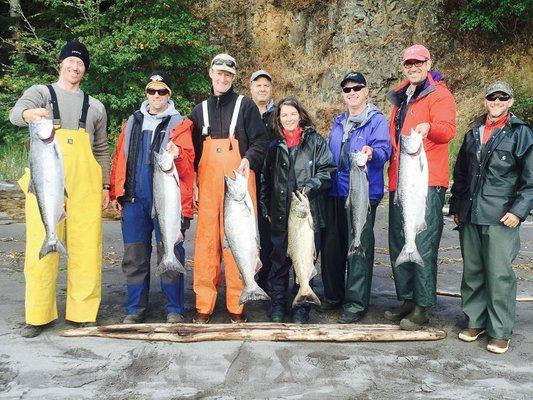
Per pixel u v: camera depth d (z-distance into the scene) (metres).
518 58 16.09
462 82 16.11
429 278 4.66
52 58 14.99
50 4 16.48
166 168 4.23
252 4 17.03
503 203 4.36
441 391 3.72
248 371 3.97
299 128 4.95
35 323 4.55
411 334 4.57
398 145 4.85
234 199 4.15
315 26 16.77
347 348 4.39
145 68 15.18
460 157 4.78
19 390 3.67
